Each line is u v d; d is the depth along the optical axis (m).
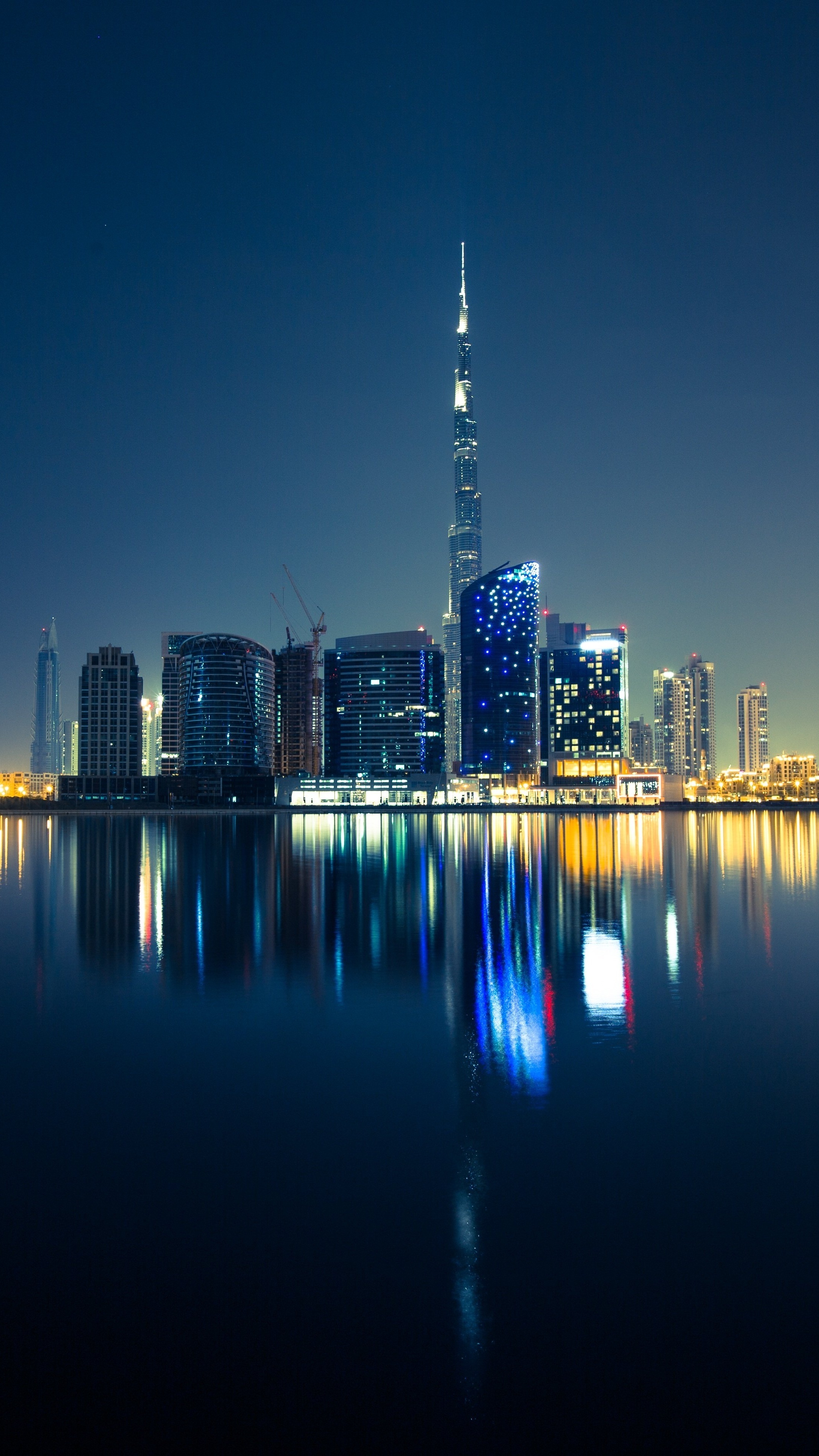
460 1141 15.44
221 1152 15.02
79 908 48.97
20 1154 15.05
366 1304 10.62
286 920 44.34
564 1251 11.69
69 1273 11.37
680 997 26.88
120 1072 19.61
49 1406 9.19
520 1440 8.59
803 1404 9.11
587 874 72.12
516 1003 26.23
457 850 106.06
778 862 86.94
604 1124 16.22
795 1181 13.74
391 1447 8.55
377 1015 24.66
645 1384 9.38
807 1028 23.16
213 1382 9.46
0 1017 24.56
